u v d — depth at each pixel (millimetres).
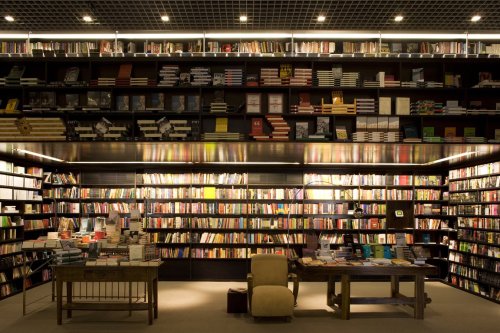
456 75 7215
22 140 6551
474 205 8586
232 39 7848
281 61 6875
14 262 8062
